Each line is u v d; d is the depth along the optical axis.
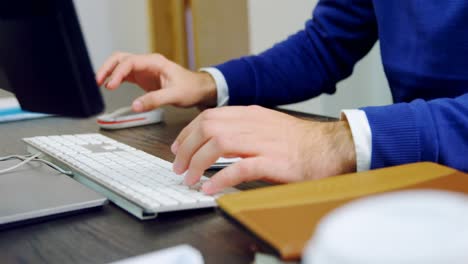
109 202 0.60
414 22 0.93
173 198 0.55
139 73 1.07
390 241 0.20
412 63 0.95
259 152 0.61
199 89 1.05
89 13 2.25
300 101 1.18
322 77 1.18
